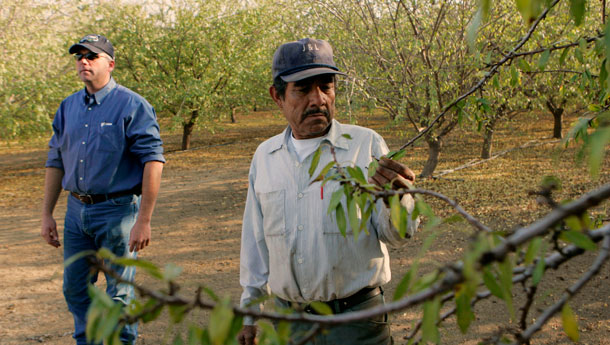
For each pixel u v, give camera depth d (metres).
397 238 1.73
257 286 2.15
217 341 0.60
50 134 15.12
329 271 1.87
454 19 7.95
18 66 13.86
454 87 7.84
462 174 10.75
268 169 2.04
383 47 8.54
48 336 4.37
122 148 3.28
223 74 17.48
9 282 5.75
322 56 1.91
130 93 3.36
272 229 1.97
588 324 4.05
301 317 0.66
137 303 0.73
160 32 17.44
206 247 6.92
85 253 0.65
